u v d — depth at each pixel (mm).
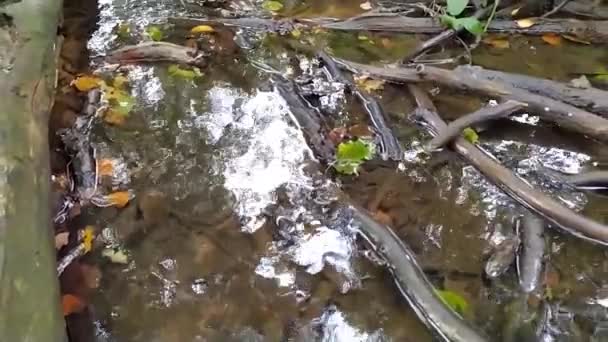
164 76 1173
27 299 644
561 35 1301
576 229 901
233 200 941
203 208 928
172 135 1051
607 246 889
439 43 1270
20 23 972
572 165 1022
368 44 1271
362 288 827
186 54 1204
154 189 954
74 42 1244
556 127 1080
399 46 1269
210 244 877
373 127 1075
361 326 784
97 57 1215
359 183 977
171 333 768
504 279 842
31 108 837
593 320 796
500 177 965
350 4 1398
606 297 824
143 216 910
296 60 1225
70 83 1143
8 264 644
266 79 1178
